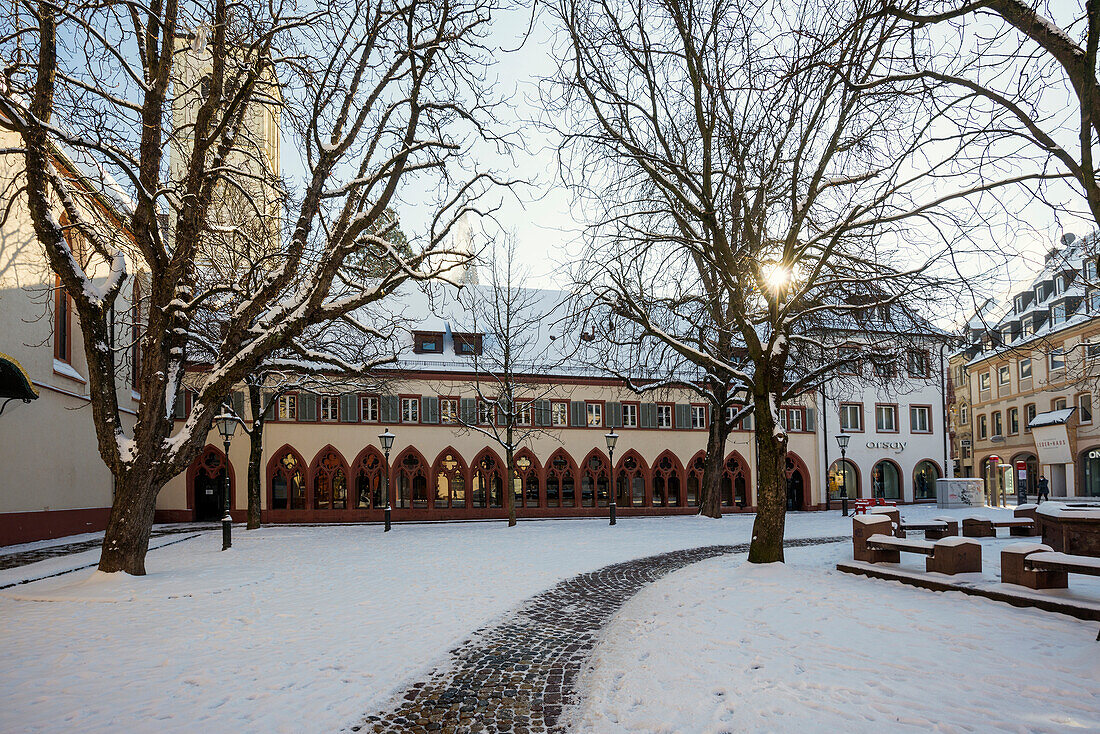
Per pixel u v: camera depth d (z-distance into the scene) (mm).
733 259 12500
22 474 20750
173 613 9641
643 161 12086
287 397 33562
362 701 5820
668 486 37969
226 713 5527
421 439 34875
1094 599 7500
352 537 23047
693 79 11422
